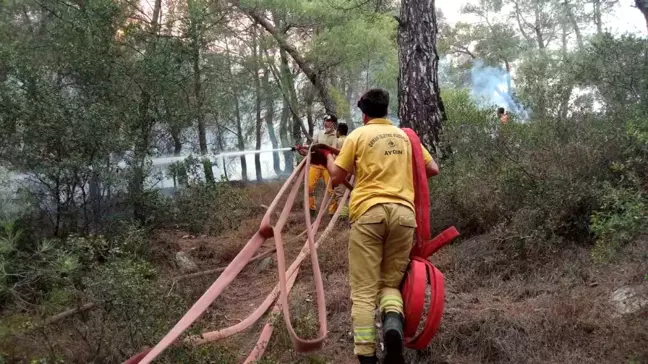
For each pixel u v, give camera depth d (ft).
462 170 22.52
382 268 11.69
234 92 47.01
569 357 12.16
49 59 25.59
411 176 12.06
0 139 20.04
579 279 15.61
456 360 13.16
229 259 23.35
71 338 13.55
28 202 20.03
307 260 21.79
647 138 17.17
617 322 12.78
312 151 13.74
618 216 14.98
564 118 22.45
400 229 11.30
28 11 32.37
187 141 29.91
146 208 24.35
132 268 13.73
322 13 45.14
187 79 28.58
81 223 21.66
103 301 13.14
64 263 14.82
